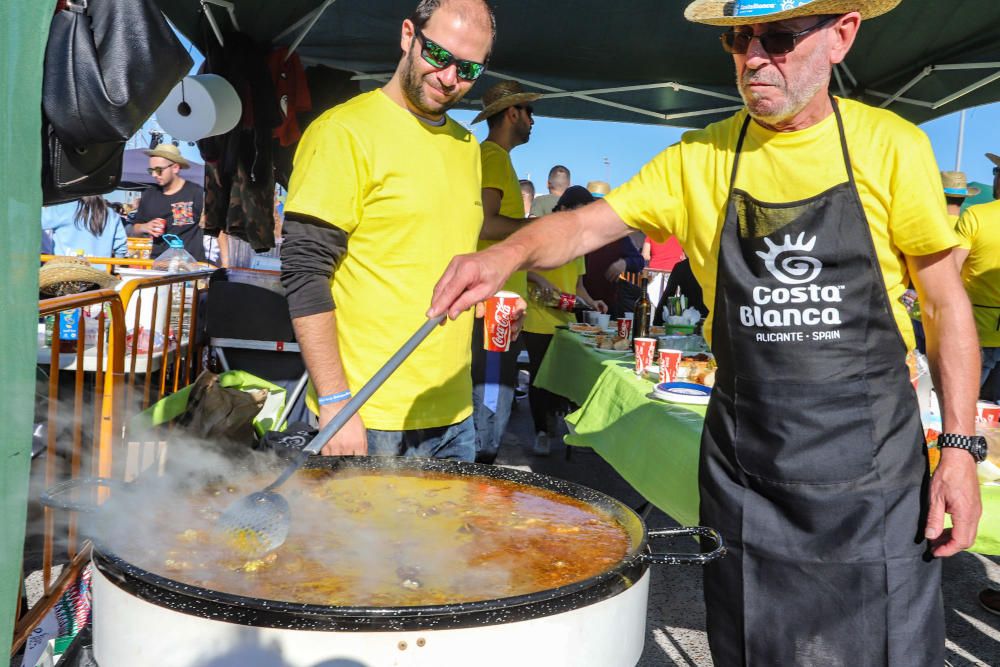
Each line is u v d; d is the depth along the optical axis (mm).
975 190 10016
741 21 1541
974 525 1614
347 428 2070
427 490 1769
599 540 1504
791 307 1642
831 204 1616
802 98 1569
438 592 1232
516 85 4402
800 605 1674
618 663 1251
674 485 2510
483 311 3051
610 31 6148
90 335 3197
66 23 1592
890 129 1603
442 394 2346
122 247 6090
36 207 1465
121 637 1142
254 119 4891
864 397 1617
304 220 2064
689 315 4973
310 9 4867
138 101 1669
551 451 5828
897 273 1668
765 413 1682
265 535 1350
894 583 1620
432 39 2105
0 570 1457
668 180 1892
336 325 2154
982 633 3236
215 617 1045
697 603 3480
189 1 4484
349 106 2199
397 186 2168
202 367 4211
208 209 5027
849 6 1514
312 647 1029
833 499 1625
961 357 1634
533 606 1097
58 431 2959
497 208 4062
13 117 1421
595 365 4145
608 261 7172
